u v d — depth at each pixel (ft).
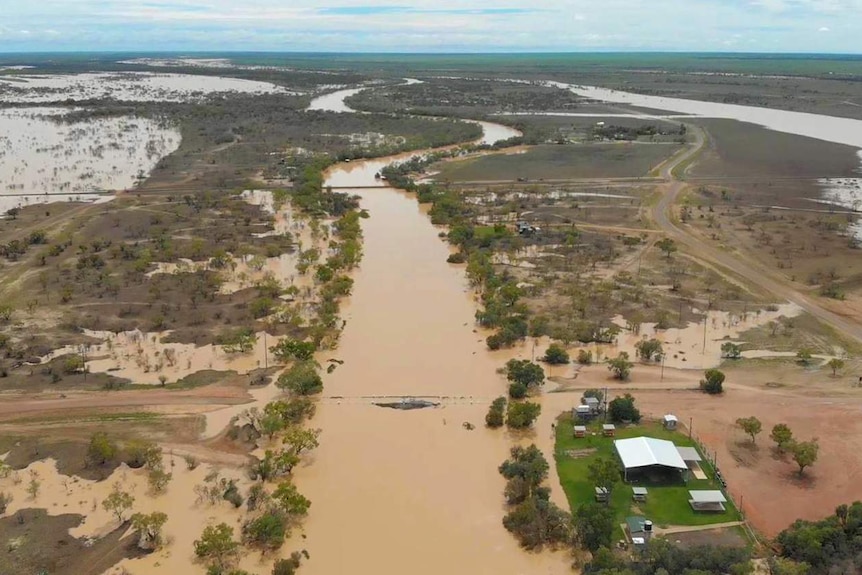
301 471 229.45
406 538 200.03
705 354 304.71
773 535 196.65
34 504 209.67
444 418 260.62
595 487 218.18
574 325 331.77
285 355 298.97
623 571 171.73
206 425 253.03
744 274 395.55
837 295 361.92
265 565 189.37
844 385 276.21
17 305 349.20
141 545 194.39
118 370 289.33
